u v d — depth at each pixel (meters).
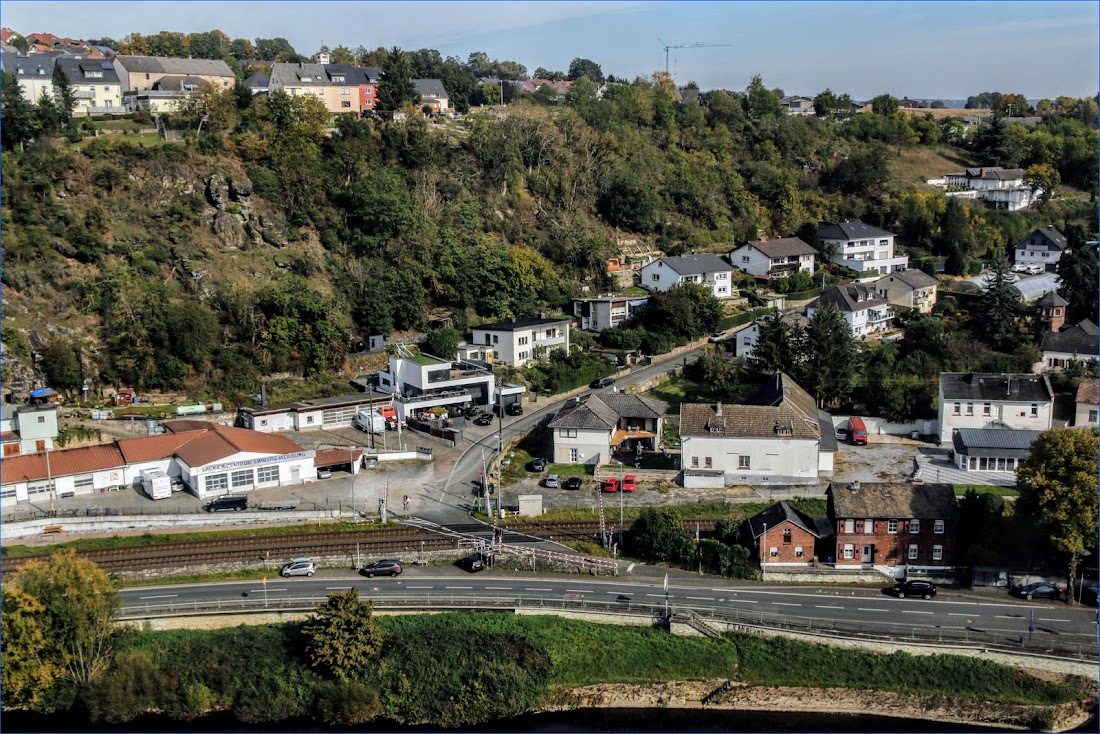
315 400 107.69
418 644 64.44
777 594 72.19
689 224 173.75
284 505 84.81
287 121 139.50
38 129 119.00
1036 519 72.88
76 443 93.00
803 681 64.19
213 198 122.00
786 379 103.38
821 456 91.75
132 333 104.50
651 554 77.69
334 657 62.59
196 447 89.75
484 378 111.38
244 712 62.00
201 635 65.94
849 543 75.94
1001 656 63.84
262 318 113.50
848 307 132.38
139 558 75.00
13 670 60.44
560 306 141.62
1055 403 106.19
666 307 133.62
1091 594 70.81
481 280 134.50
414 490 89.69
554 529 81.69
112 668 62.53
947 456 97.75
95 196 115.06
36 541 76.69
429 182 145.00
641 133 191.88
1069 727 61.31
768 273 160.75
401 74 166.25
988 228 186.00
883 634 65.56
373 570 74.62
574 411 97.19
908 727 62.31
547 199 160.00
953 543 75.06
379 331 122.94
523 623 67.50
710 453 91.06
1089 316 134.25
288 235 126.69
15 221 107.31
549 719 62.94
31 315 102.38
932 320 127.06
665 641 66.62
